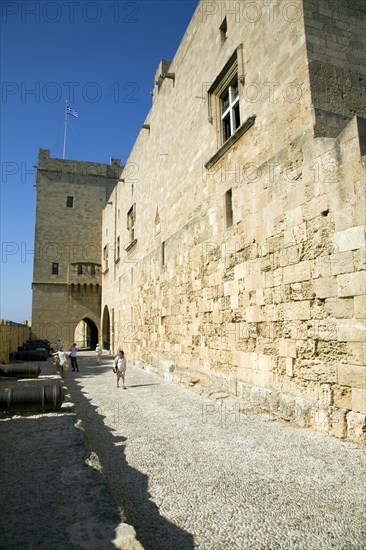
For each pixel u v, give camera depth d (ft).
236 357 36.32
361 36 31.78
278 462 19.65
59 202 149.38
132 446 23.24
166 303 59.26
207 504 15.37
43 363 84.58
